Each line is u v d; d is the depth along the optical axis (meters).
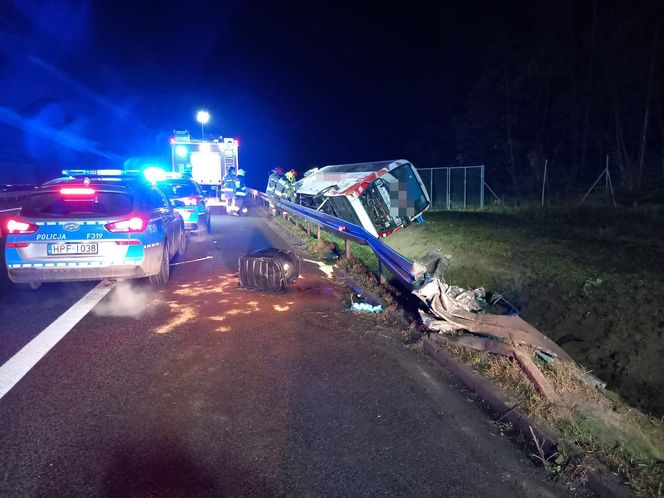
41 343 5.69
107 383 4.67
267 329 6.24
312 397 4.45
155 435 3.80
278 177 20.61
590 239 9.20
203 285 8.50
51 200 7.51
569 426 3.73
